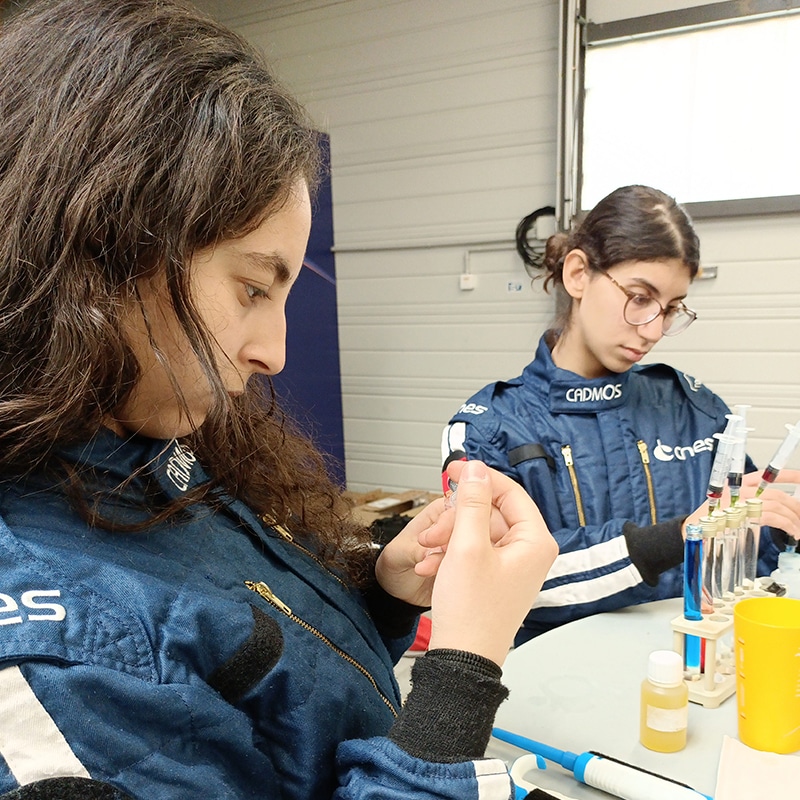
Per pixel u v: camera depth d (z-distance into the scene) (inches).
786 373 119.9
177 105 17.4
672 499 54.9
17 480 17.5
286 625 21.7
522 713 34.0
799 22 108.8
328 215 157.0
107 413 18.3
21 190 16.7
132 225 16.8
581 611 46.5
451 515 24.5
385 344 157.6
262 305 20.3
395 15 143.8
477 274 144.6
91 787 13.8
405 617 30.5
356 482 165.3
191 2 20.9
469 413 57.7
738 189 117.9
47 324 16.8
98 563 17.2
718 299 122.3
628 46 120.6
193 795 15.8
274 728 19.7
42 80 17.2
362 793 17.6
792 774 28.1
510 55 133.7
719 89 116.0
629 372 58.2
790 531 46.5
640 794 26.9
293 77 157.4
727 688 34.9
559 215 129.0
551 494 53.6
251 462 27.9
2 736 13.5
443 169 144.2
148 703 15.6
